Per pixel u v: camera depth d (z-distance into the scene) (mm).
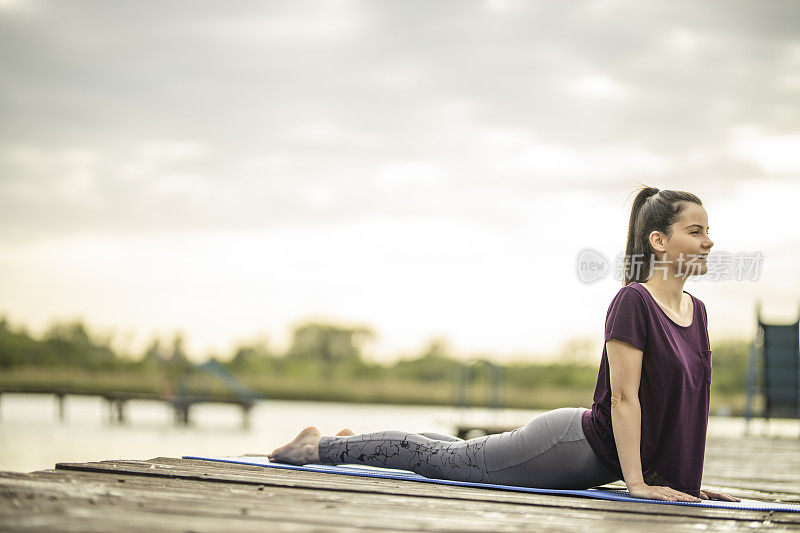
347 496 3619
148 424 24625
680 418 3947
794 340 13656
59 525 2707
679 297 4141
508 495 3832
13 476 3701
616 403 3924
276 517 3029
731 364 27828
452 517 3188
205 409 37719
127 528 2705
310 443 4660
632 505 3658
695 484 4008
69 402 38188
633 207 4301
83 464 4195
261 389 46000
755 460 8703
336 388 46375
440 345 49562
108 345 46344
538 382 40312
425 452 4359
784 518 3479
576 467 4051
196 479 3932
